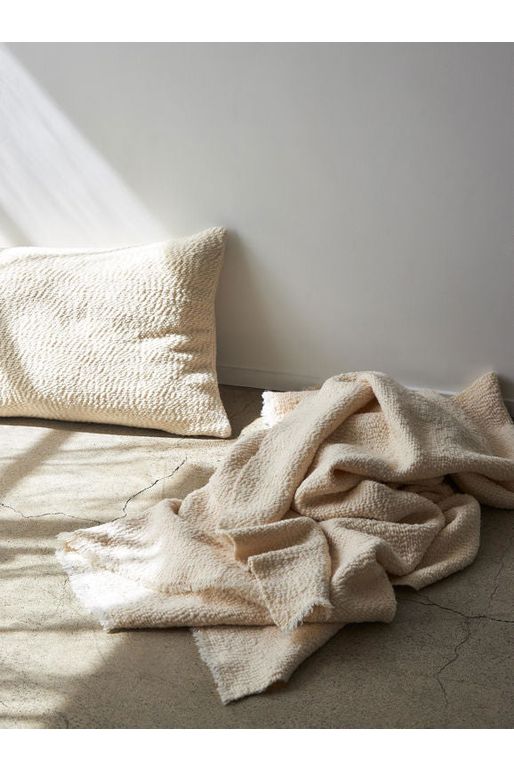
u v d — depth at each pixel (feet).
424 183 8.49
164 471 8.16
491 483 7.59
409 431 7.45
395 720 5.46
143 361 8.79
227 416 9.18
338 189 8.77
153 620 6.16
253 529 6.55
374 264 8.93
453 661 5.91
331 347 9.41
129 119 9.16
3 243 10.02
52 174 9.64
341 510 6.94
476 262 8.61
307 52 8.41
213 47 8.64
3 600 6.47
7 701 5.58
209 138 8.98
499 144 8.16
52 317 9.01
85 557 6.86
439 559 6.86
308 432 7.45
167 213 9.42
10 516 7.47
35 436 8.79
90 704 5.57
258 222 9.15
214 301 9.45
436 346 9.04
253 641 6.04
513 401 8.95
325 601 5.89
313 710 5.53
